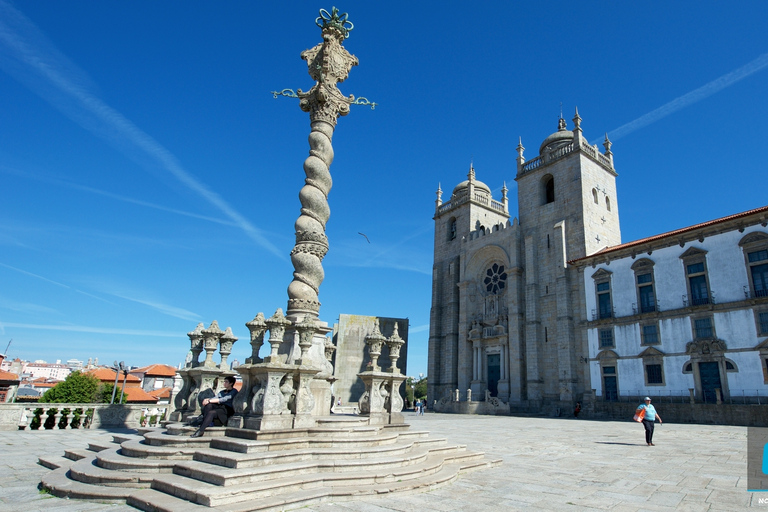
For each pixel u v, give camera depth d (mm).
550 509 8516
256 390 11680
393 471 10273
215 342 15742
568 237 46031
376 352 15078
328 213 16250
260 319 13547
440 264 62094
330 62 16938
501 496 9539
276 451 10078
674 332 34812
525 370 46250
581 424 30750
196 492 7926
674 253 35938
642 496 9609
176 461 9969
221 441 10547
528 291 47125
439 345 58969
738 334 31328
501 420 35000
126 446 10914
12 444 15414
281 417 11266
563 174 48031
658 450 17109
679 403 32344
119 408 21922
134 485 9102
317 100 16812
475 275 55250
